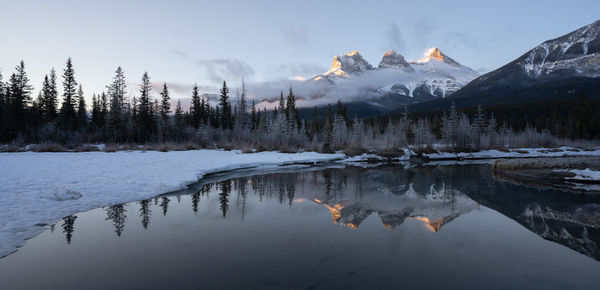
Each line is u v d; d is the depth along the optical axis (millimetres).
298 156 27875
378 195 11156
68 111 45000
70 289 3752
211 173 16672
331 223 7141
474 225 7070
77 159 19047
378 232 6418
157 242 5613
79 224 6656
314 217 7711
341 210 8602
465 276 4230
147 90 46625
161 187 11008
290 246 5469
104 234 6031
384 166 24797
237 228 6613
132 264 4566
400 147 40375
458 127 43719
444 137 45125
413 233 6355
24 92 41938
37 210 7336
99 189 9938
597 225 7094
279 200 9984
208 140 41031
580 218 7805
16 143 30281
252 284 3906
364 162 28531
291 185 13383
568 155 40906
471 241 5852
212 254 5027
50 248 5219
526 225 7074
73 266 4477
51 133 33969
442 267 4551
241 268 4445
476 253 5184
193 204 8977
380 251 5246
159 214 7719
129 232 6191
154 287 3803
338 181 14945
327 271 4363
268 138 38719
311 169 20781
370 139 47375
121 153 25719
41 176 11672
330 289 3775
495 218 7762
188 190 11367
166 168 15906
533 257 5008
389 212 8398
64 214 7324
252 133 44312
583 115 69938
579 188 13336
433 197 10844
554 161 20344
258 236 6055
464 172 20328
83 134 37875
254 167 20766
